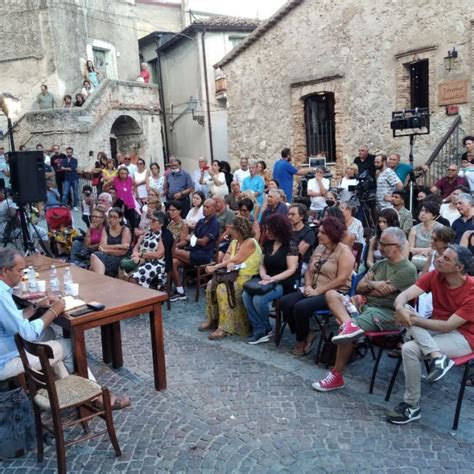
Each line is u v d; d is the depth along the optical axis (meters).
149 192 9.95
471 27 10.21
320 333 5.35
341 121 12.75
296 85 13.56
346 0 12.23
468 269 3.79
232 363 4.99
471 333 3.83
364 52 12.09
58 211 9.44
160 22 25.58
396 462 3.36
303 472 3.29
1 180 12.04
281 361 5.01
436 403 4.12
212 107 20.66
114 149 20.66
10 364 3.68
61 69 19.17
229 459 3.46
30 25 18.89
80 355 3.91
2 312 3.54
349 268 4.87
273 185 9.00
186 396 4.35
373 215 9.06
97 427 3.90
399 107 11.61
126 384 4.62
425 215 6.20
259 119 14.79
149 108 20.58
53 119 17.30
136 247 7.12
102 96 18.59
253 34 14.23
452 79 10.62
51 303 4.03
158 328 4.38
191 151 22.06
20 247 9.90
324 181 9.58
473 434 3.67
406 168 9.23
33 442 3.64
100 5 20.94
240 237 5.83
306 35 13.21
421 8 10.94
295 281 5.62
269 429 3.79
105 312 3.99
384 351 5.16
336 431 3.74
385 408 4.07
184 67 21.58
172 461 3.46
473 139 8.67
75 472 3.37
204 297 7.21
